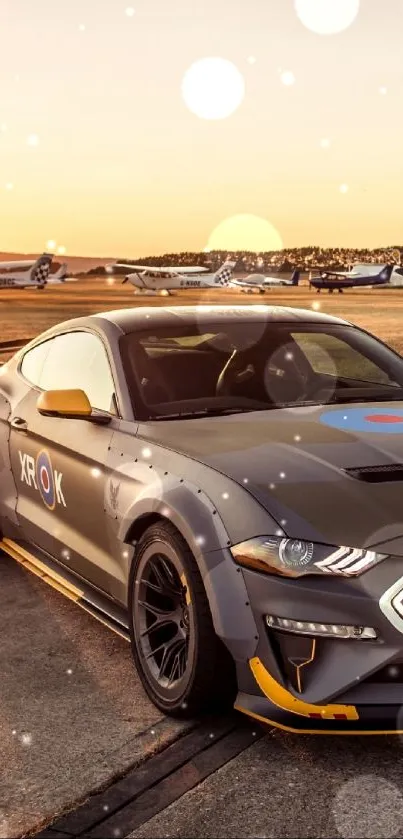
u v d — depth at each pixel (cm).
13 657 371
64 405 367
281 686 272
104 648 380
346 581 263
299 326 446
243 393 388
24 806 256
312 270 15038
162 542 307
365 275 14675
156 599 326
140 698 329
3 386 505
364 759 277
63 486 402
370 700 265
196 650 289
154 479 320
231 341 417
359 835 236
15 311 7038
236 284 11294
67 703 326
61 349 461
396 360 438
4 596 452
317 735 294
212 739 293
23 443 454
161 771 273
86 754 286
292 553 268
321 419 356
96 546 375
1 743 296
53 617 419
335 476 291
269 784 263
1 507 494
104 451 365
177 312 450
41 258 10494
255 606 272
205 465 306
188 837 237
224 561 280
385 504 275
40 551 461
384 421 351
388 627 259
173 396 379
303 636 266
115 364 394
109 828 243
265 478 291
